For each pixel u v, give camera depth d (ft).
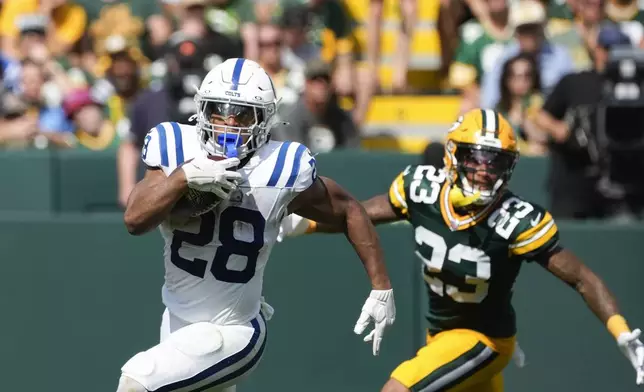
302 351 75.20
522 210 60.18
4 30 115.14
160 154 50.65
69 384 76.28
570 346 73.05
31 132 102.12
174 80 87.45
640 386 72.54
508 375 73.41
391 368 74.38
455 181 60.54
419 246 62.08
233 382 52.90
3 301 76.89
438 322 62.75
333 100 92.53
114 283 75.92
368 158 86.63
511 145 59.26
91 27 116.47
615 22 100.53
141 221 47.98
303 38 104.12
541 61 95.81
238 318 52.34
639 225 72.90
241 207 50.88
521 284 73.31
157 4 116.78
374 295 53.36
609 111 82.12
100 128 104.27
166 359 50.70
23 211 96.89
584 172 83.30
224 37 95.81
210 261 51.26
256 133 50.47
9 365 76.79
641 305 72.38
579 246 72.95
